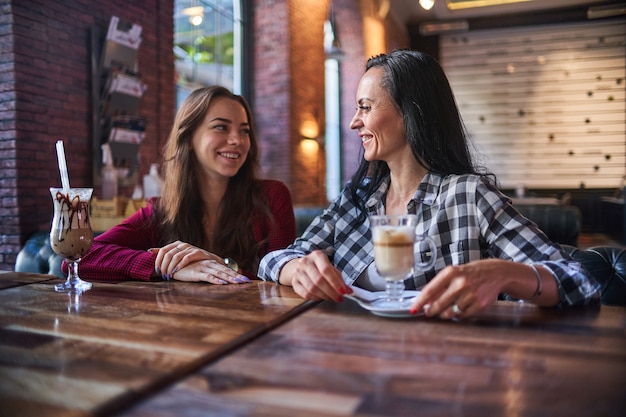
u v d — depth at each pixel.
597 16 9.68
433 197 1.33
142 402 0.60
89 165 4.34
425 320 0.96
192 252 1.46
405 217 1.00
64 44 4.05
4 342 0.83
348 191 1.52
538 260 1.16
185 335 0.86
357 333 0.88
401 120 1.37
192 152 1.90
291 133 7.62
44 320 0.97
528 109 10.66
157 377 0.66
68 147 4.11
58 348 0.79
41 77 3.84
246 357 0.75
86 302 1.13
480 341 0.82
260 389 0.63
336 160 10.68
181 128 1.87
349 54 9.94
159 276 1.48
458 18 10.55
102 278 1.49
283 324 0.94
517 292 0.98
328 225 1.53
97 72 4.33
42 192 3.85
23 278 1.47
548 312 1.01
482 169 1.45
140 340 0.83
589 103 10.30
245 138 1.91
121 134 4.49
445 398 0.60
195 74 6.36
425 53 1.39
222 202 1.95
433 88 1.35
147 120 4.94
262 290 1.25
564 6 9.83
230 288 1.29
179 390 0.63
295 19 7.71
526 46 10.57
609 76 10.15
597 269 1.43
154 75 5.04
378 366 0.71
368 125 1.38
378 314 0.98
